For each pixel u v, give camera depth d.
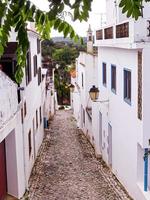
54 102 42.22
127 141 13.41
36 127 20.53
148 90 11.02
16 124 12.46
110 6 17.53
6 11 2.42
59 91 50.84
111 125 16.58
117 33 13.84
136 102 11.98
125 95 13.88
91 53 24.94
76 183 15.10
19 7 2.42
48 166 18.02
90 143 23.78
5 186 12.46
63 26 2.60
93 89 17.17
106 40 16.55
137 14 2.62
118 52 14.67
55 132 28.56
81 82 29.20
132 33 11.20
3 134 10.11
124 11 2.62
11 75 12.84
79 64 30.80
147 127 11.20
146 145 11.26
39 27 2.84
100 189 14.27
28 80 16.59
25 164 14.14
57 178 15.89
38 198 13.30
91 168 17.48
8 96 11.04
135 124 12.17
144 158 11.02
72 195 13.61
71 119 36.19
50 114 35.88
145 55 10.82
